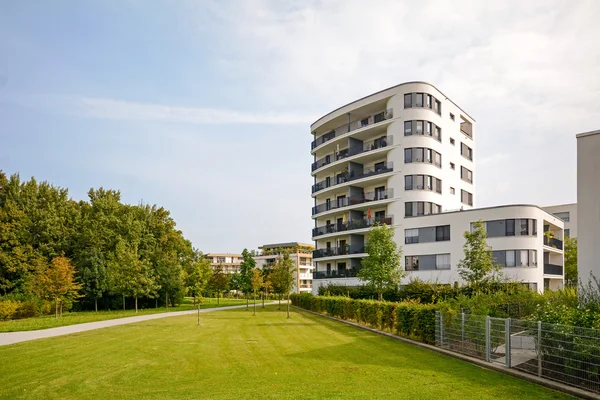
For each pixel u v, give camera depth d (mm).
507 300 20016
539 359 10344
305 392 9492
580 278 18328
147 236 55344
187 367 12492
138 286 42375
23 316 36000
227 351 15242
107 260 49188
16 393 9891
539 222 36250
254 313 34906
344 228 46594
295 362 13000
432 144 42281
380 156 45062
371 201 43812
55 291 33312
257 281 43625
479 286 24547
